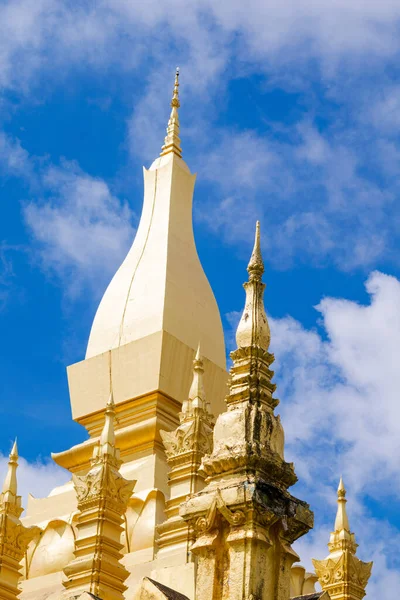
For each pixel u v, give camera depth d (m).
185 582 21.25
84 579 21.27
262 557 15.73
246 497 15.81
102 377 29.95
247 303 17.91
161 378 28.80
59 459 29.72
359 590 22.47
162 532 23.20
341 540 22.83
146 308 30.08
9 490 23.73
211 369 29.94
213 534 16.12
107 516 22.00
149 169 33.72
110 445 22.80
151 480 26.25
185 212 32.72
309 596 16.64
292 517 16.42
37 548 26.84
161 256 31.06
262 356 17.42
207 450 23.83
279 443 16.83
